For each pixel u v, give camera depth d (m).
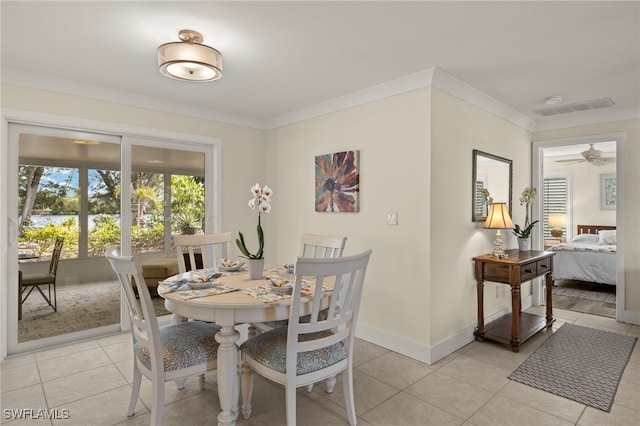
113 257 1.76
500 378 2.50
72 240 3.16
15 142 2.87
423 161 2.80
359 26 2.10
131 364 2.70
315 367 1.80
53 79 2.90
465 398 2.24
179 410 2.09
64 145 3.10
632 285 3.73
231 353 1.83
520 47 2.36
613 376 2.52
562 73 2.79
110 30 2.15
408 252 2.91
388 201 3.06
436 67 2.69
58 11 1.93
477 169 3.31
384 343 3.07
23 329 2.92
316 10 1.93
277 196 4.25
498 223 3.20
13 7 1.88
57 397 2.22
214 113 3.89
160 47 2.16
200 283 2.09
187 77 2.37
